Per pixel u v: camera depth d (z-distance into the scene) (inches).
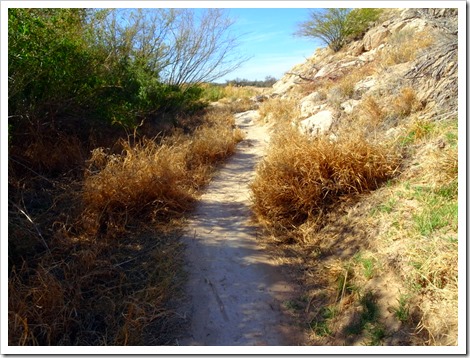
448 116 172.7
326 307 121.4
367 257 128.1
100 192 164.4
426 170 147.7
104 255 144.8
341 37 535.2
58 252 141.7
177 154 228.8
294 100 394.9
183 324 117.4
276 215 169.2
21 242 137.1
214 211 186.7
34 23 176.6
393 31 413.1
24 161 190.2
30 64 177.8
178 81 389.4
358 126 209.3
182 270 140.1
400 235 126.4
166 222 172.6
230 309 124.0
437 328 96.3
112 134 250.1
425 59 217.2
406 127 179.9
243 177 234.2
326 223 159.2
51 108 211.0
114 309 118.0
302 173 170.2
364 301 114.3
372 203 150.8
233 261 147.0
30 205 167.0
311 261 144.5
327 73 419.8
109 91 258.4
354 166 163.9
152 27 326.3
